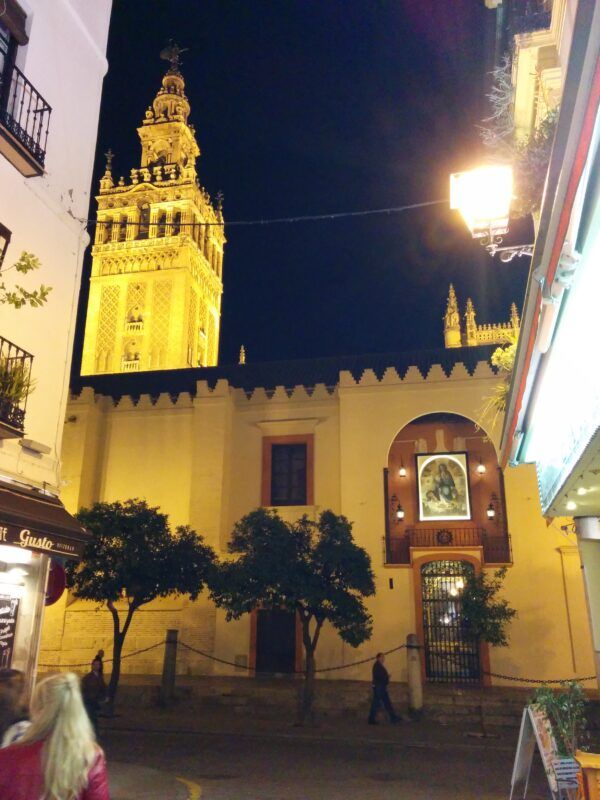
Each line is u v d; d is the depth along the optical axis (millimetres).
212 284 78062
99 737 14531
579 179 3596
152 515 20766
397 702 19453
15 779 3166
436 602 22922
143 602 20297
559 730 8102
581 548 9945
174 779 10336
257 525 19172
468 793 10023
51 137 11984
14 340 10789
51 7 12117
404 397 25156
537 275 4770
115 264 70375
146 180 72750
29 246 11227
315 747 14352
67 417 26953
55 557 11047
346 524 19344
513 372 7309
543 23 9164
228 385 26797
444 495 23922
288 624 23828
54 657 24594
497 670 21750
